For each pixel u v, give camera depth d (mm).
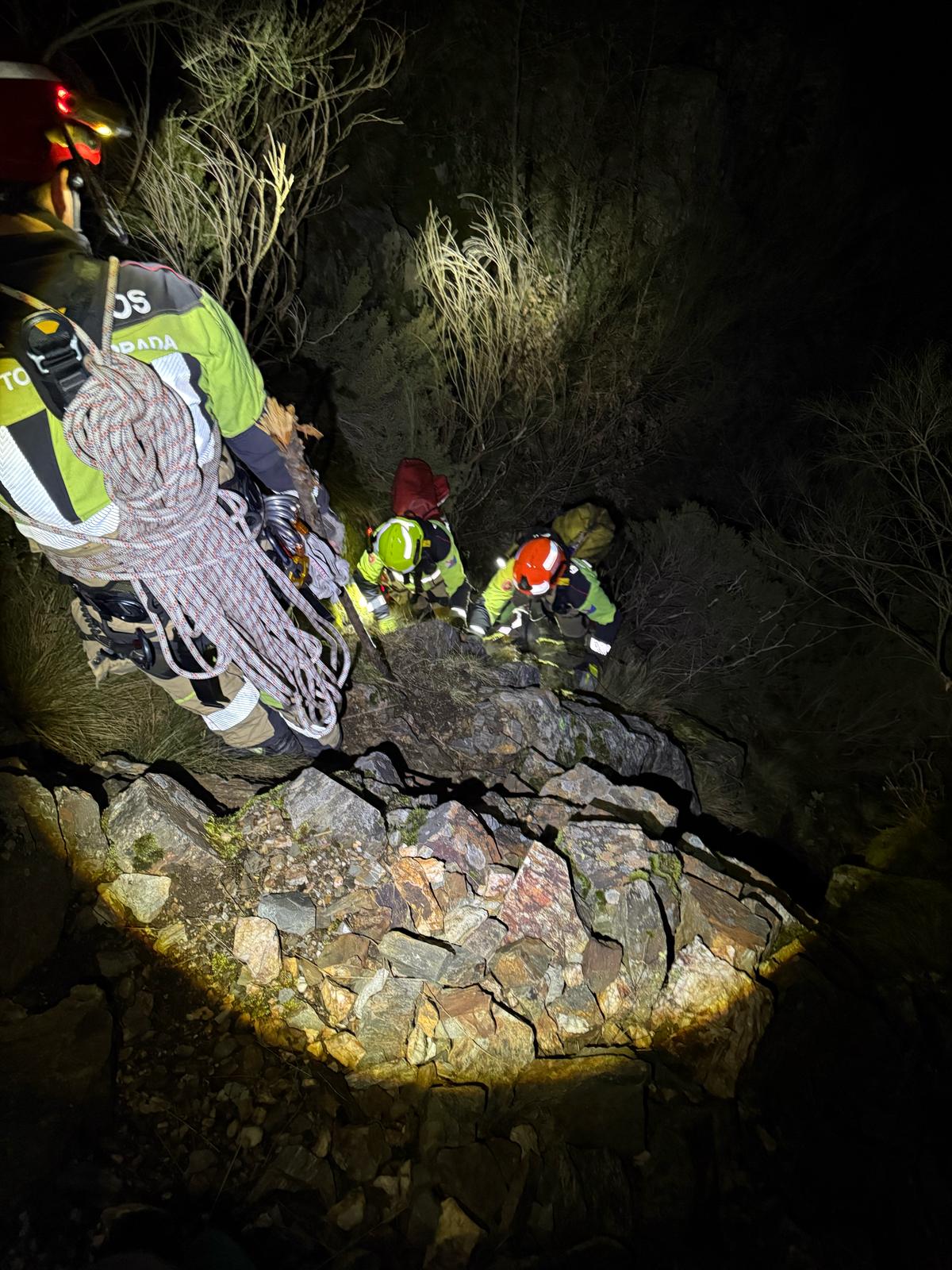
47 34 4418
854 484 6082
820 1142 2656
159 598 1897
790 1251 2396
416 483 4090
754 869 3422
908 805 4832
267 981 2512
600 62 7617
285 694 2164
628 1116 2449
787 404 7934
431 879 2736
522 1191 2271
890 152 9031
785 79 8430
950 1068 3096
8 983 2312
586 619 4660
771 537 6086
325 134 4777
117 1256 1879
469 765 3594
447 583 4250
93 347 1561
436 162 6898
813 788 5039
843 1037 2852
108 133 1709
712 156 7867
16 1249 1921
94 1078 2172
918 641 5562
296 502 2234
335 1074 2404
